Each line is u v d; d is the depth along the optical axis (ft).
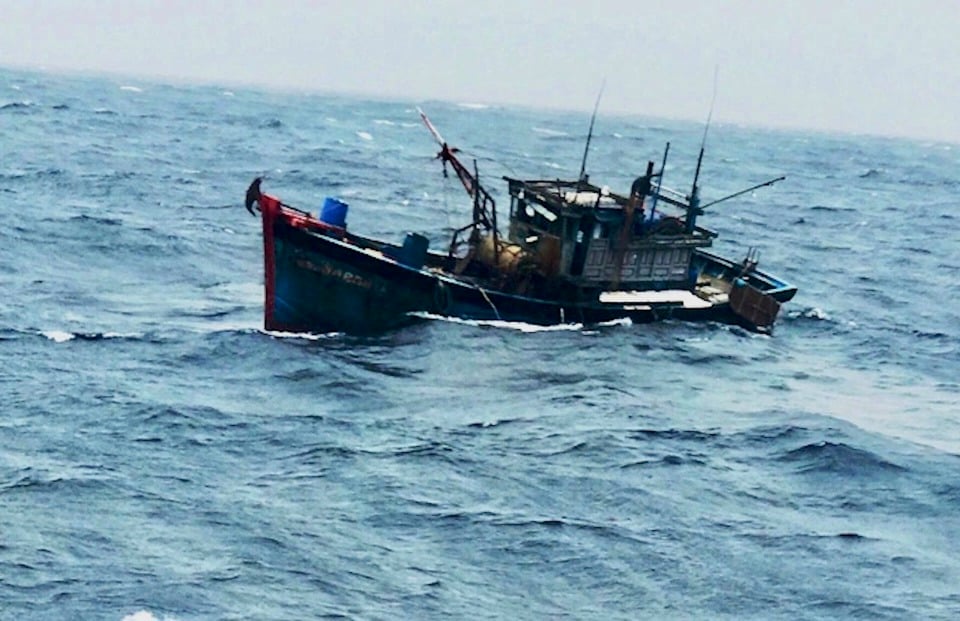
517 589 120.37
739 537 134.41
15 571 116.67
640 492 144.56
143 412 160.86
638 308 215.51
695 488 147.54
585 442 159.74
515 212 215.51
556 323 209.67
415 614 114.21
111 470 141.59
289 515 132.46
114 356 186.50
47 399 164.04
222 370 182.60
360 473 144.97
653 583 123.03
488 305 205.46
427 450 153.28
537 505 139.44
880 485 152.87
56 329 200.54
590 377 188.44
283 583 118.11
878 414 186.39
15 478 137.28
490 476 147.02
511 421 167.32
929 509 146.61
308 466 146.72
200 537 126.11
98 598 113.19
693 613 118.01
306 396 172.86
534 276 210.59
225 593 115.44
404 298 201.87
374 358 190.70
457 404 173.27
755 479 152.35
